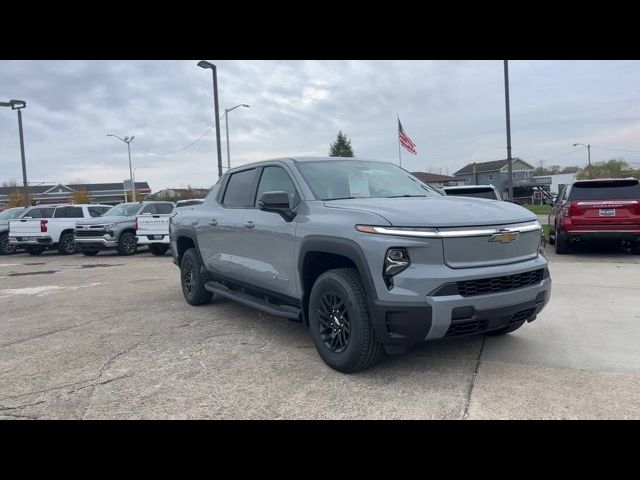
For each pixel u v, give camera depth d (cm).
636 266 923
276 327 549
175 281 932
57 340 521
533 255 397
